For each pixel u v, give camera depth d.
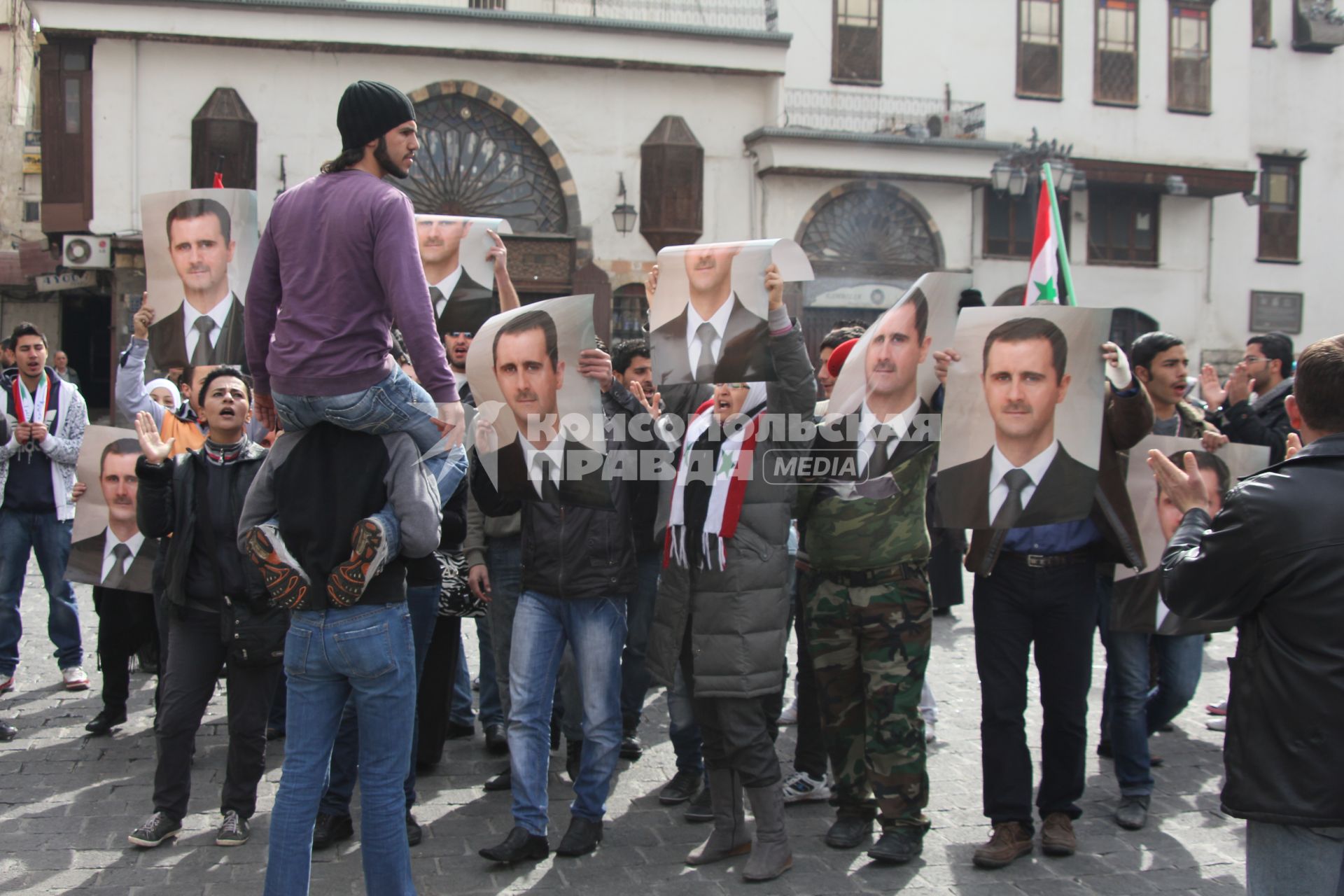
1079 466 4.34
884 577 4.46
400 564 3.49
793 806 5.15
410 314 3.19
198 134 18.61
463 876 4.30
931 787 5.32
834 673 4.63
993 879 4.29
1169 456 5.23
